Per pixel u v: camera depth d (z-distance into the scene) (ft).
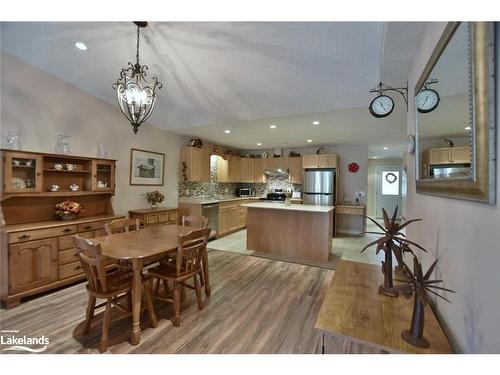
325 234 13.55
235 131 16.46
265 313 8.04
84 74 10.48
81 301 8.67
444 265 3.89
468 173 2.92
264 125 14.61
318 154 21.15
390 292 4.81
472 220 2.94
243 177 24.14
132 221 9.87
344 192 21.52
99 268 6.21
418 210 5.65
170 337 6.75
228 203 20.13
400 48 5.88
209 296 9.23
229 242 17.44
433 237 4.49
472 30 2.72
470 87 2.81
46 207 10.34
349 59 8.14
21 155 8.89
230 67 9.39
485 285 2.62
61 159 10.70
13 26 8.14
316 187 20.43
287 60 8.61
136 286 6.49
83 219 10.65
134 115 7.16
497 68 2.41
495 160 2.44
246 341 6.60
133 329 6.44
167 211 15.19
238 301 8.86
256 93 10.87
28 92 9.71
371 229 23.12
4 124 9.07
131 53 9.04
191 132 17.01
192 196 19.38
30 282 8.59
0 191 8.65
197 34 7.88
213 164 21.08
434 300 4.37
